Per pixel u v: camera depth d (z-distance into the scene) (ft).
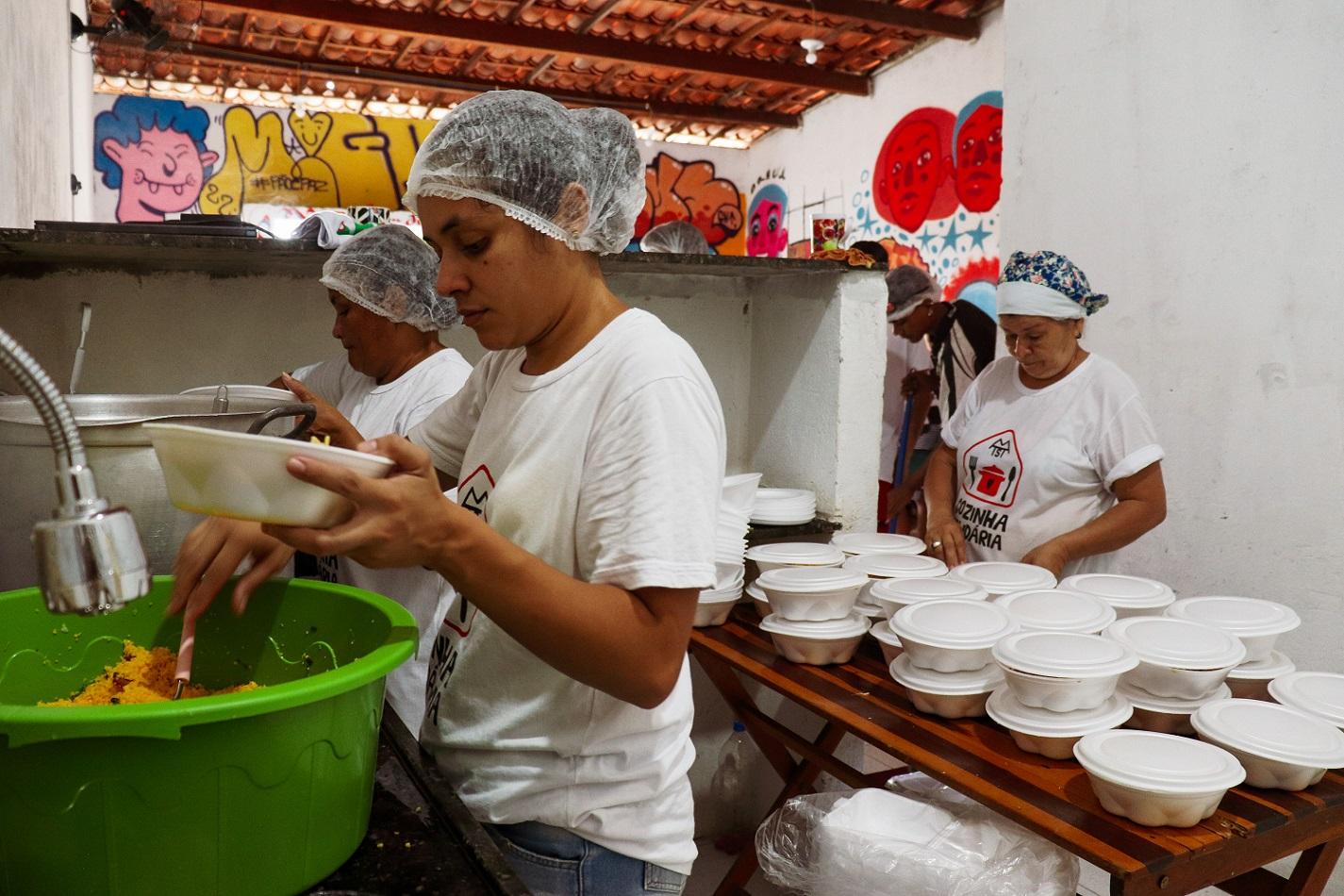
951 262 21.26
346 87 25.04
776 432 8.83
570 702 3.55
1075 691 4.95
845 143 24.90
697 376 3.25
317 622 3.72
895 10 19.40
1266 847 4.39
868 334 8.12
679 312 8.80
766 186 28.89
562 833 3.63
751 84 24.85
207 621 3.80
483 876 2.93
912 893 4.86
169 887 2.54
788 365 8.61
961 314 14.75
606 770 3.57
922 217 22.13
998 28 19.66
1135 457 7.09
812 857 5.50
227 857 2.59
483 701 3.72
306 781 2.73
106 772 2.42
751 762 9.09
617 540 3.07
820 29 21.29
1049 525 7.45
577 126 3.37
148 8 12.13
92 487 1.95
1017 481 7.59
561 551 3.37
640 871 3.71
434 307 6.11
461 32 20.16
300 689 2.57
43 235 5.61
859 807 5.35
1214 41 8.34
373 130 27.17
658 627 3.04
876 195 23.73
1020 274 7.27
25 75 7.95
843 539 7.93
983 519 7.82
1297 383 7.91
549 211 3.25
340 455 2.48
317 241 6.40
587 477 3.26
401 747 3.81
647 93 26.07
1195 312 8.64
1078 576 6.63
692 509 3.08
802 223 27.02
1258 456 8.22
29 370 1.88
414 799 3.44
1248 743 4.64
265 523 2.53
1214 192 8.43
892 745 5.31
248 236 6.45
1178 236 8.75
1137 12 8.96
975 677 5.63
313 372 7.26
